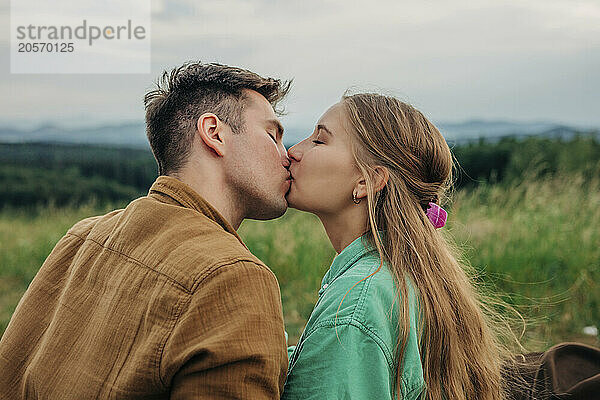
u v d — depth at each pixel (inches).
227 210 63.9
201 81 63.4
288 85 67.7
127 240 56.3
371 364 56.0
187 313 49.4
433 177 68.2
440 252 65.9
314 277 211.6
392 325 58.4
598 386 68.7
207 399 48.0
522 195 263.0
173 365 48.3
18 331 60.9
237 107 63.6
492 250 199.5
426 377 62.1
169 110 63.6
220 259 51.3
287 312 192.1
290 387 57.3
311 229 260.7
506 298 178.2
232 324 49.2
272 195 65.1
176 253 52.7
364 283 59.2
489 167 533.6
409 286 61.6
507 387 75.2
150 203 57.9
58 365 54.1
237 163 63.1
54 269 62.7
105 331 52.4
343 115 67.4
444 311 62.7
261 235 249.0
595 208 240.8
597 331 167.5
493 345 71.9
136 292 52.5
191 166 62.6
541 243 206.7
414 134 66.7
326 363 56.3
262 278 51.9
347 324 56.5
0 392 59.3
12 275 254.8
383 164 65.3
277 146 66.4
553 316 176.4
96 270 56.9
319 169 66.4
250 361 48.8
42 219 354.3
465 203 251.3
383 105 67.2
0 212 414.9
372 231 64.3
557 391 71.1
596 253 199.9
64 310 56.9
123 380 49.6
